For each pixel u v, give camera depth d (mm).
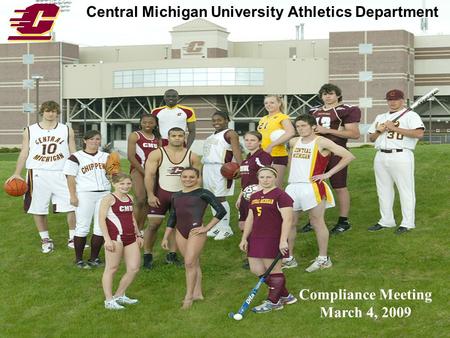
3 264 10055
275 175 7691
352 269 8781
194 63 69250
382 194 10062
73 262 9891
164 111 10258
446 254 8922
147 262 9422
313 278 8562
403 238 9547
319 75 70250
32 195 10312
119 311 8102
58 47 75500
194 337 7352
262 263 7715
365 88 69625
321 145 8711
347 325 7371
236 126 74250
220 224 10516
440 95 73375
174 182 9188
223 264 9484
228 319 7672
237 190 13219
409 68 71312
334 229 10195
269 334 7293
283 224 7547
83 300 8578
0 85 76875
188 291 8102
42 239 10414
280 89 70250
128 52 79750
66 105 76250
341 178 10016
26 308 8461
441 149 16312
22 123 76688
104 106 74125
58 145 10312
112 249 8086
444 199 11250
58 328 7863
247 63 69062
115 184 8180
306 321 7508
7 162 18844
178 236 8109
